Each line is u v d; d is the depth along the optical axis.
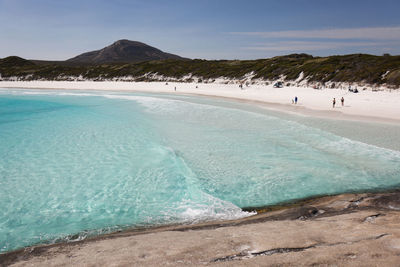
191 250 4.16
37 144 15.52
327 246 3.80
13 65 111.19
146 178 10.73
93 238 5.81
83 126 20.23
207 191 9.50
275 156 12.92
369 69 44.62
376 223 4.93
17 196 9.45
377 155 12.74
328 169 11.19
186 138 16.44
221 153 13.50
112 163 12.47
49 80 92.56
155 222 7.55
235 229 5.31
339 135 16.41
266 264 3.40
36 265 4.25
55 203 8.91
